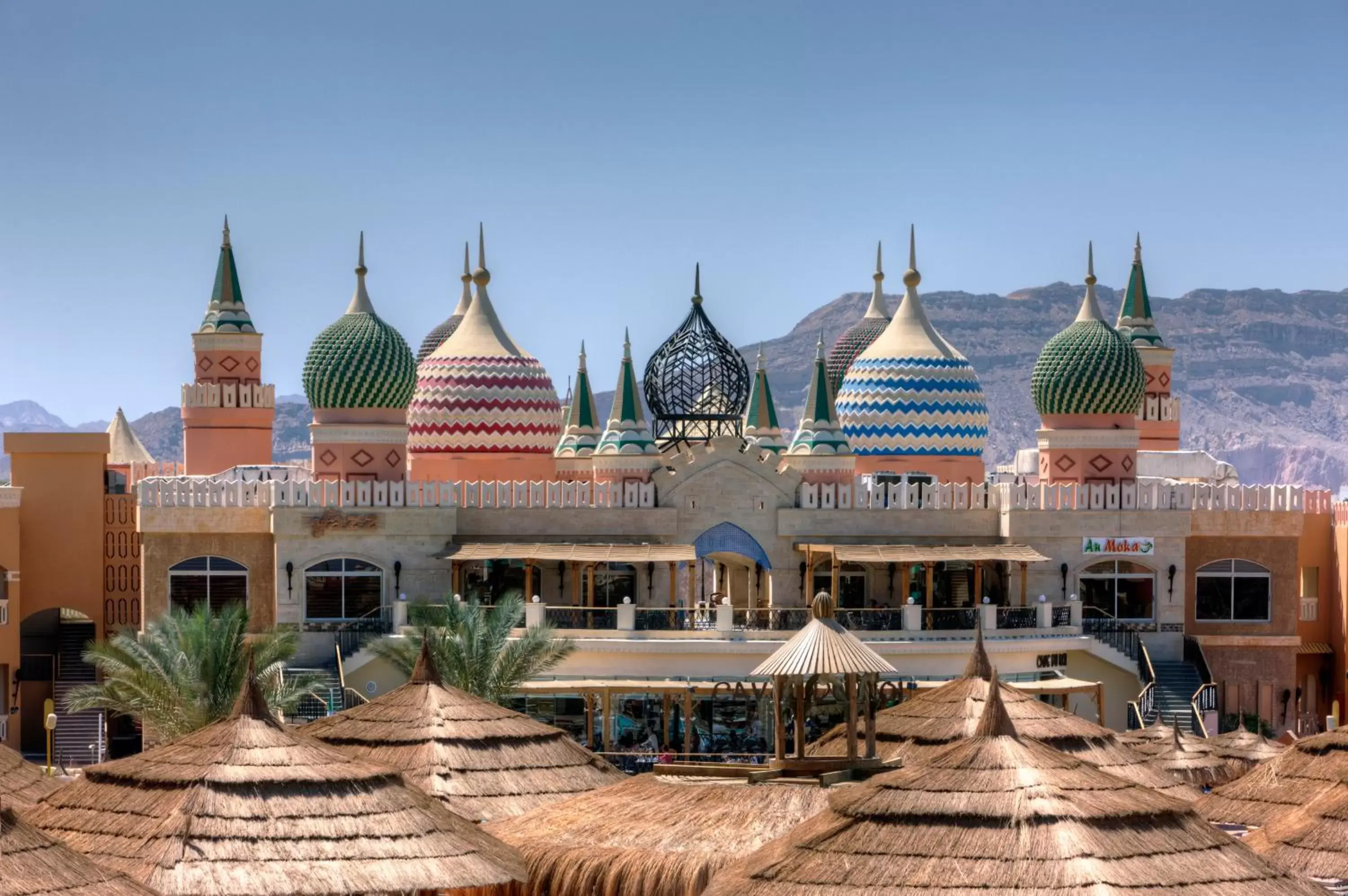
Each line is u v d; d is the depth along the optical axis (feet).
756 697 226.17
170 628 204.64
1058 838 85.92
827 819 90.53
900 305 288.71
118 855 97.45
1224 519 257.34
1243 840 109.70
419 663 134.41
